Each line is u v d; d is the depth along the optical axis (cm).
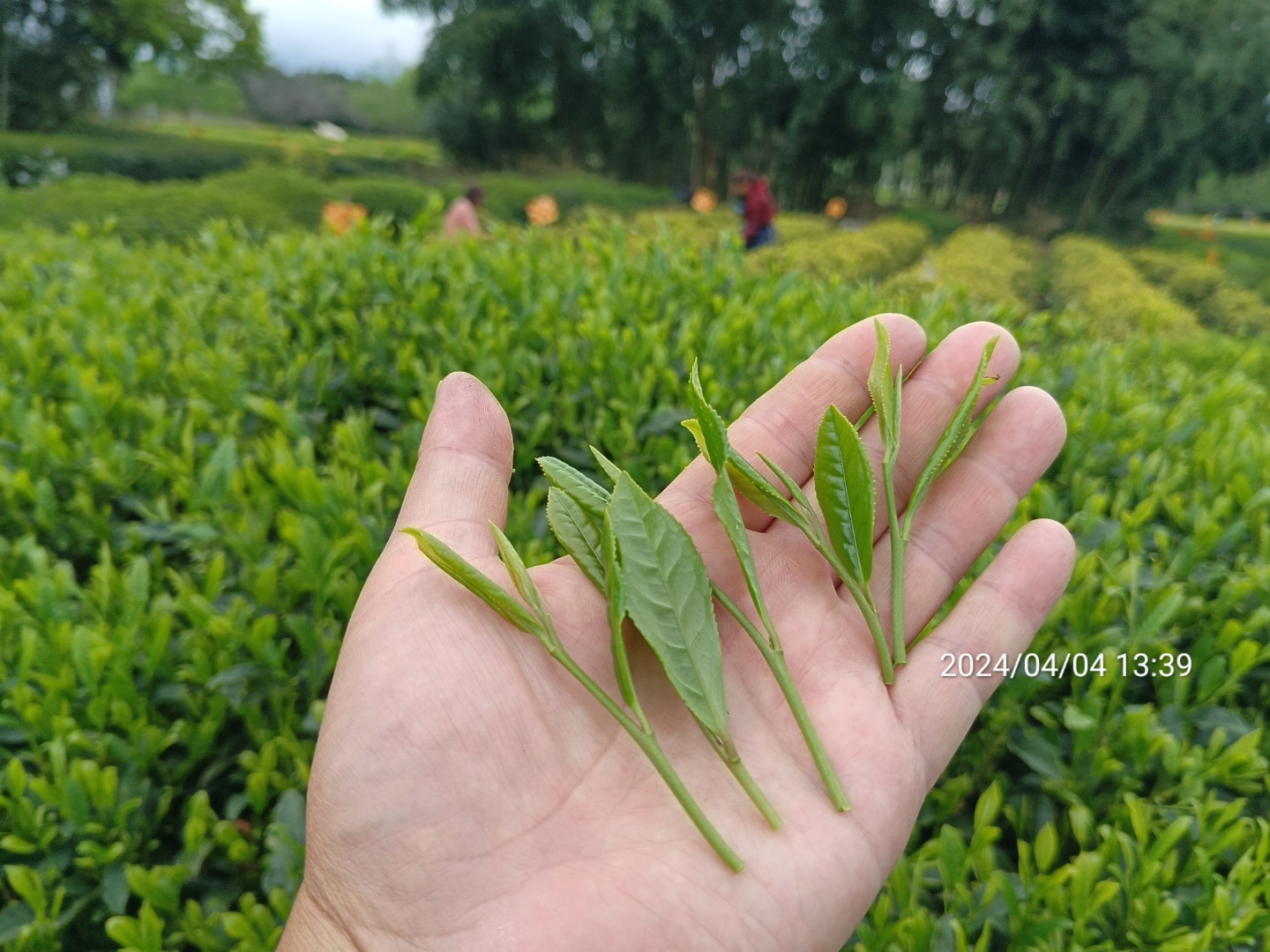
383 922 15
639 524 16
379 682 15
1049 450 22
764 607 17
